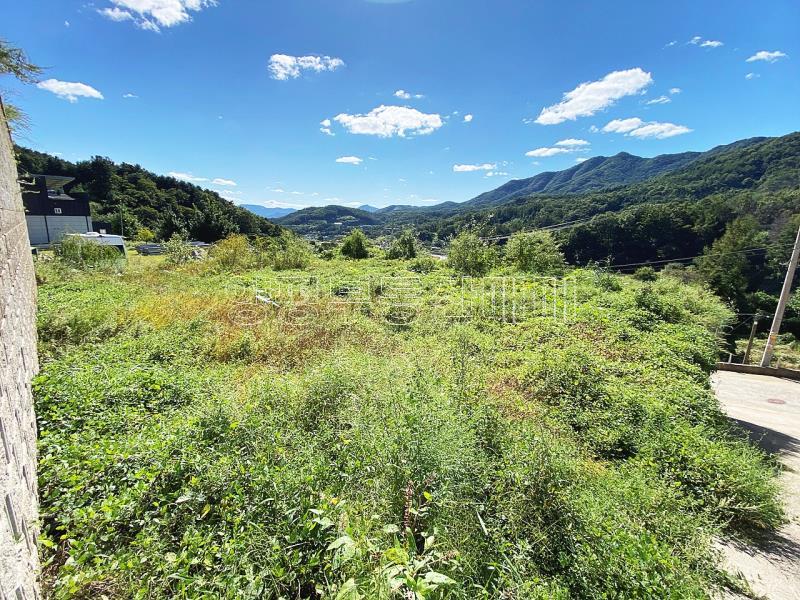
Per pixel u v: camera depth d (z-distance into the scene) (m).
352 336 7.51
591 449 4.08
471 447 3.17
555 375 5.42
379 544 2.16
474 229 18.09
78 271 12.52
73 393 3.78
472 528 2.50
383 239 31.64
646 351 6.79
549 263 17.19
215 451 3.04
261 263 17.16
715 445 3.95
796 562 2.93
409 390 4.06
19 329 3.40
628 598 2.12
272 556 2.06
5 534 1.56
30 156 29.98
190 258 17.02
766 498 3.41
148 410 4.00
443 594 1.90
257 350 6.41
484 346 7.00
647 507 3.04
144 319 7.16
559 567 2.37
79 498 2.50
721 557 2.77
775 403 9.38
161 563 2.04
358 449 3.17
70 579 1.86
